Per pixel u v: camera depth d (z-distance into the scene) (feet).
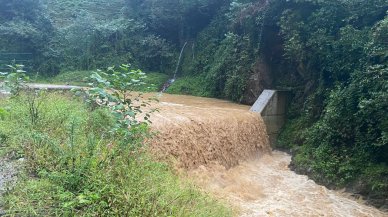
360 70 35.76
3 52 67.21
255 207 26.73
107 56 75.51
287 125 46.52
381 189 28.66
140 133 19.99
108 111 21.62
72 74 68.13
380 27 31.22
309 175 34.58
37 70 70.13
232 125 37.11
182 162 29.07
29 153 16.42
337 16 41.22
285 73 51.75
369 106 30.50
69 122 19.99
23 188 13.64
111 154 15.97
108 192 13.70
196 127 32.58
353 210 27.71
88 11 87.20
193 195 18.34
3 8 71.10
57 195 13.24
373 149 31.45
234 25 57.47
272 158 41.29
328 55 40.75
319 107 42.70
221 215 18.89
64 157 15.16
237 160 36.37
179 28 77.56
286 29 45.70
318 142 37.37
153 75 73.36
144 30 79.61
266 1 49.96
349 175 31.12
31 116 20.21
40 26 73.46
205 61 67.15
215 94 59.36
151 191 14.94
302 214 26.32
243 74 53.42
